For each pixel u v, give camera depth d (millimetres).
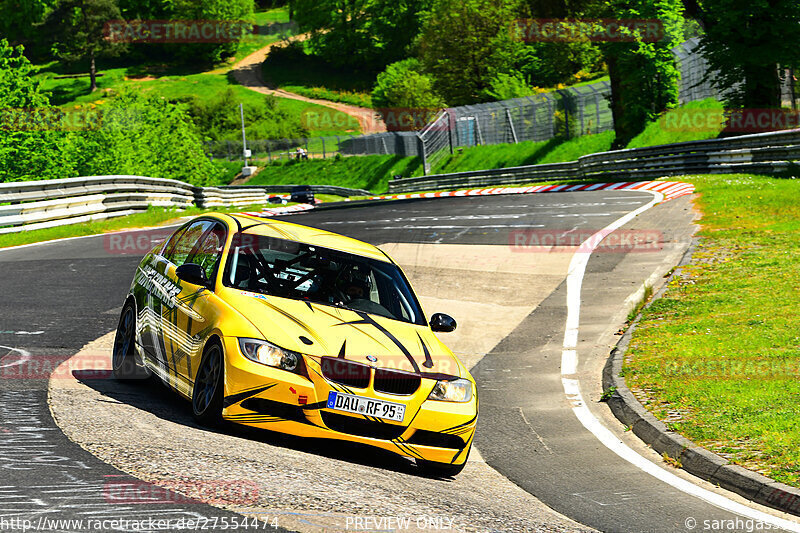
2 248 47312
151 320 18281
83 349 22219
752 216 50406
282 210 82938
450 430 15508
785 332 27000
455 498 13992
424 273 42688
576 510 14703
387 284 18391
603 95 139625
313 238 18969
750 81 96000
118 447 13195
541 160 155000
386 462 16000
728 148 78062
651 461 18422
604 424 21516
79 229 58094
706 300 32906
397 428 15078
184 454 13180
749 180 66500
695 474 17406
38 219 57531
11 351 20984
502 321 33812
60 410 15328
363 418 14805
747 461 16969
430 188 149625
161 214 72438
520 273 42000
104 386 18219
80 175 107312
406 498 13078
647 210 59781
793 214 49062
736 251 41312
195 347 15969
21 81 99188
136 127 122688
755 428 18844
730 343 26609
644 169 95062
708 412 20500
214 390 15094
